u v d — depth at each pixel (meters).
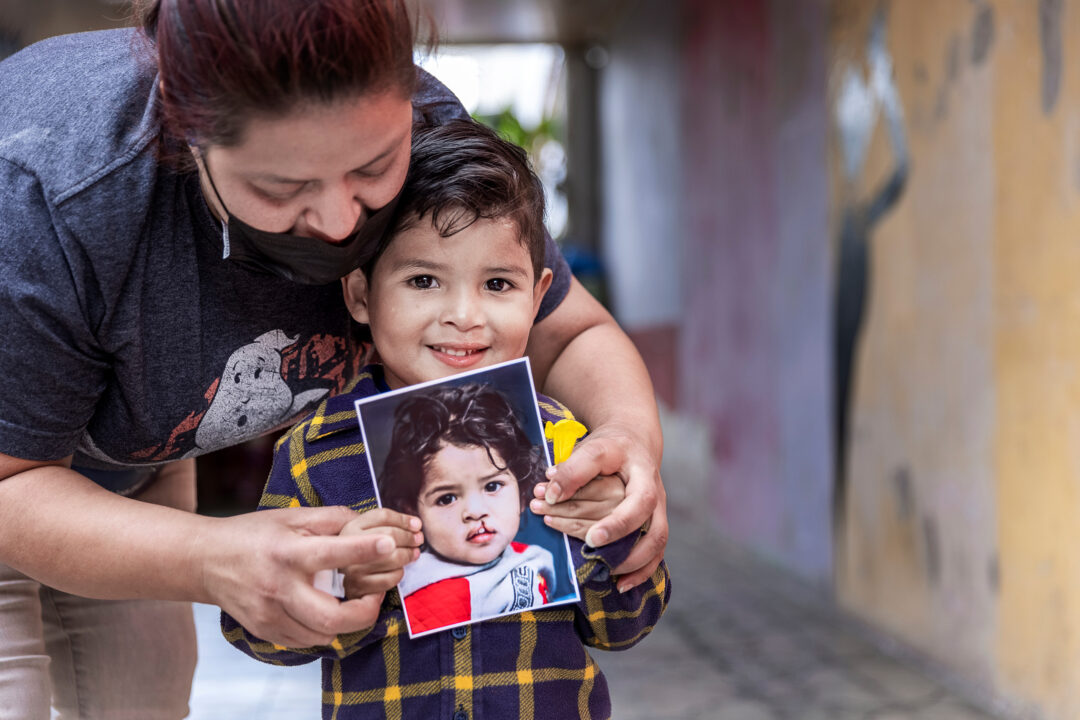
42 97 1.19
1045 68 2.71
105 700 1.66
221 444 1.46
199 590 1.09
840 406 4.23
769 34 5.04
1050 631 2.77
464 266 1.24
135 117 1.18
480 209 1.23
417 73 1.03
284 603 1.04
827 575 4.44
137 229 1.18
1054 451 2.73
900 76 3.58
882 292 3.78
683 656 3.82
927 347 3.44
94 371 1.22
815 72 4.43
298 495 1.30
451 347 1.25
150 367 1.29
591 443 1.19
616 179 8.76
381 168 1.05
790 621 4.26
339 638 1.18
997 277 2.99
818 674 3.54
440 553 1.21
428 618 1.20
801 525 4.77
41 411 1.16
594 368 1.48
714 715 3.17
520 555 1.22
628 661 3.78
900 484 3.67
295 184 1.02
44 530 1.13
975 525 3.16
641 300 8.02
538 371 1.58
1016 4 2.84
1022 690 2.91
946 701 3.18
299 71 0.93
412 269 1.24
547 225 1.50
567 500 1.19
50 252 1.13
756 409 5.43
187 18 0.96
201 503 6.82
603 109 9.16
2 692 1.34
